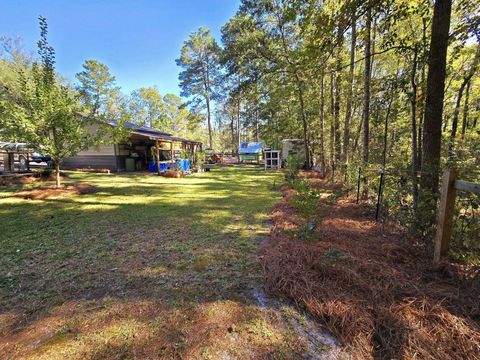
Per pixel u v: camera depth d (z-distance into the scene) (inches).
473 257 84.5
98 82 1171.3
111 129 302.5
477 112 279.4
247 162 950.4
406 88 155.7
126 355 56.4
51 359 55.4
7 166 395.2
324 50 157.1
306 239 118.4
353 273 82.4
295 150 627.5
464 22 143.9
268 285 83.7
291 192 257.3
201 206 222.1
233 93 644.7
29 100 257.3
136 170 601.0
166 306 74.9
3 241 134.4
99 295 81.8
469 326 59.3
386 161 207.3
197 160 604.7
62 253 118.0
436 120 109.6
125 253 117.3
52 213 197.2
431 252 98.7
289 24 444.8
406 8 138.4
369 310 66.2
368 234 129.1
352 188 226.8
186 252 117.3
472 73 203.5
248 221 171.6
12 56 873.5
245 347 58.5
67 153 290.5
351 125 373.7
